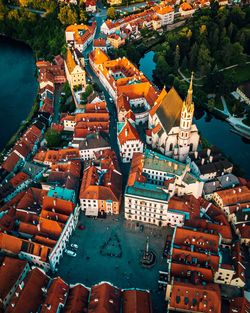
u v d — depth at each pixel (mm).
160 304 168250
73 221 195250
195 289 155125
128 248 190875
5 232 181250
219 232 187000
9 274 166375
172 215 193625
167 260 181625
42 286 160000
